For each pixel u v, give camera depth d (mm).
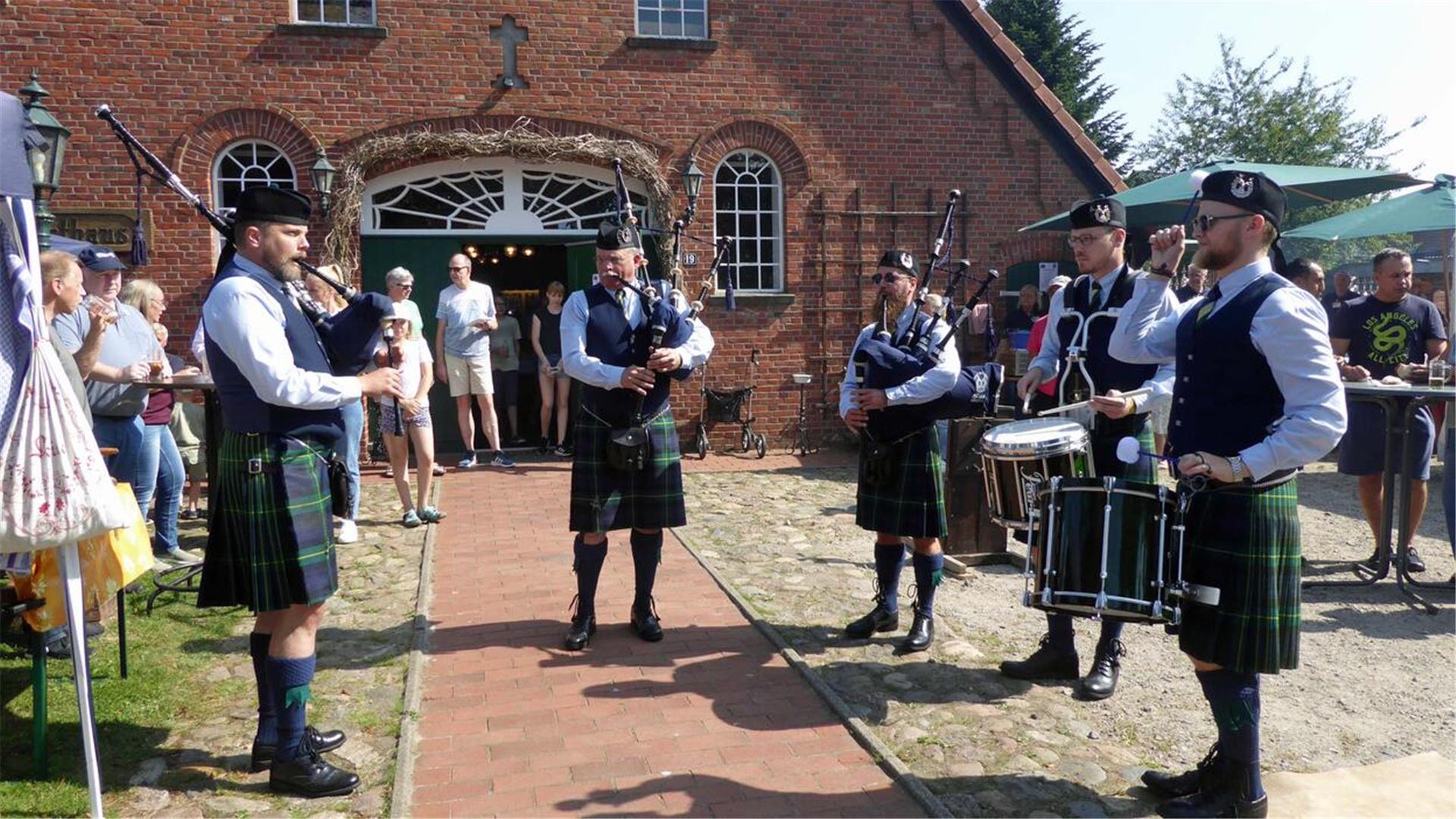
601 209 10672
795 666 4309
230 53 9531
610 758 3500
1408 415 5551
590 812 3139
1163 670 4438
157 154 9398
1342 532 7176
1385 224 8461
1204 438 3049
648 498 4520
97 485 3000
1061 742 3639
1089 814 3146
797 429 11055
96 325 4688
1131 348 3559
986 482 3838
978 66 11312
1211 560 3010
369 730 3732
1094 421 3930
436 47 10000
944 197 11297
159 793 3248
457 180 10305
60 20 9156
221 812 3148
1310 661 4637
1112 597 3016
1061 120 11414
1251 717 3035
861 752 3553
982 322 11242
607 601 5305
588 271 10586
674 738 3660
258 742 3426
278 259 3250
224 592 3283
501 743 3621
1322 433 2783
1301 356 2842
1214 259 3076
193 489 7395
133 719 3783
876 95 11094
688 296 10672
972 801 3211
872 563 6109
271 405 3191
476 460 9953
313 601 3203
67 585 2988
